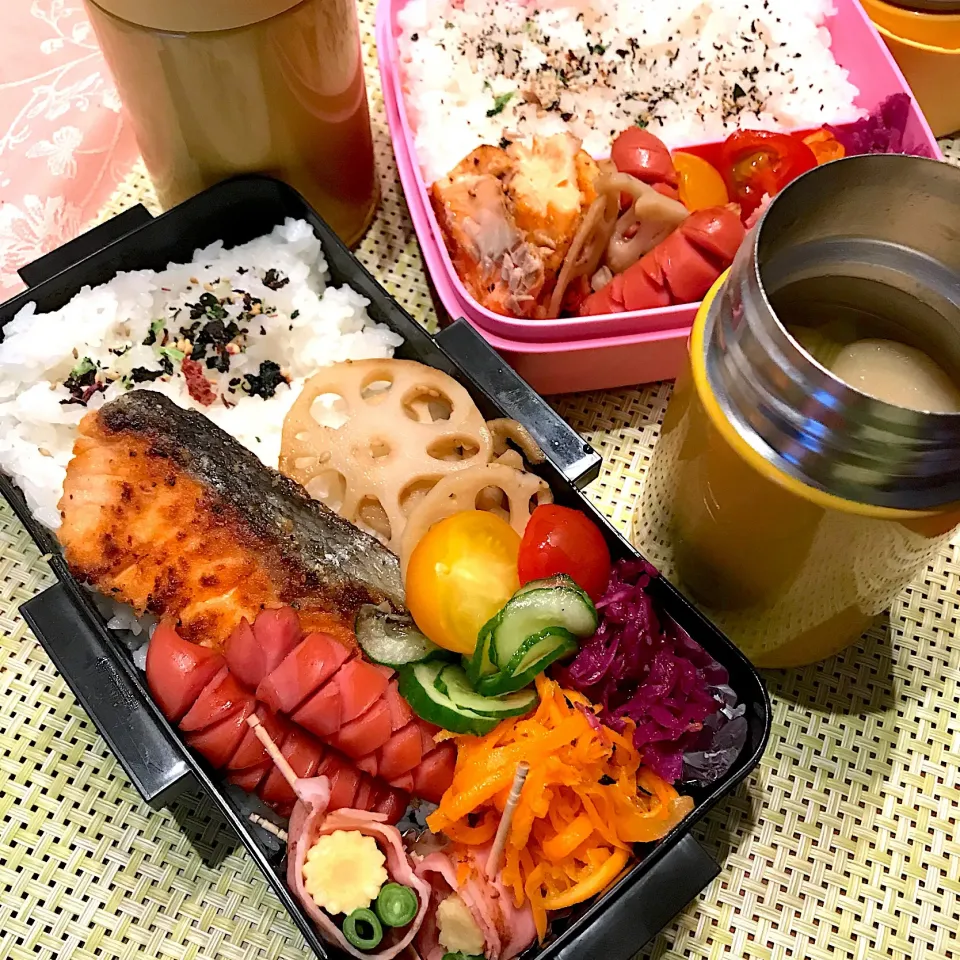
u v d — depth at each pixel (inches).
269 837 10.1
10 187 14.2
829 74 14.9
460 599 9.4
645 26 15.3
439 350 11.4
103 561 10.1
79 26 15.2
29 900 10.4
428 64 14.6
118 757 9.4
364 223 14.2
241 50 10.7
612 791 9.0
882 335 10.1
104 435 10.6
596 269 13.4
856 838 10.8
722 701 9.8
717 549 10.2
